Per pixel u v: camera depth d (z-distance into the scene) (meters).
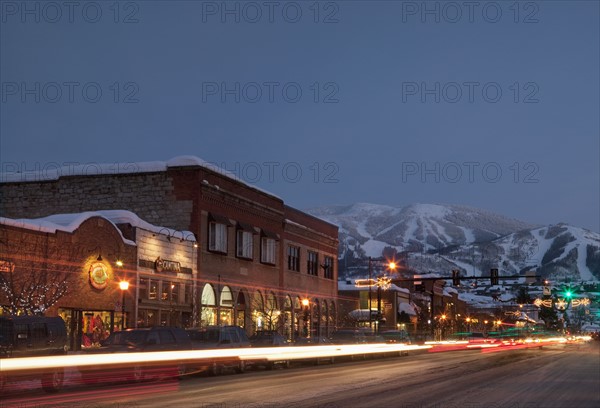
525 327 165.62
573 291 109.62
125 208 52.47
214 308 53.06
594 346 88.69
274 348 36.19
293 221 68.00
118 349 26.75
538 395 21.72
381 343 51.34
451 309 118.62
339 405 18.41
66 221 40.75
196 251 50.94
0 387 20.59
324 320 74.38
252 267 59.28
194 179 51.81
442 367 36.38
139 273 44.59
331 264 77.00
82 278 39.91
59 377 22.59
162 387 24.14
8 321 22.78
